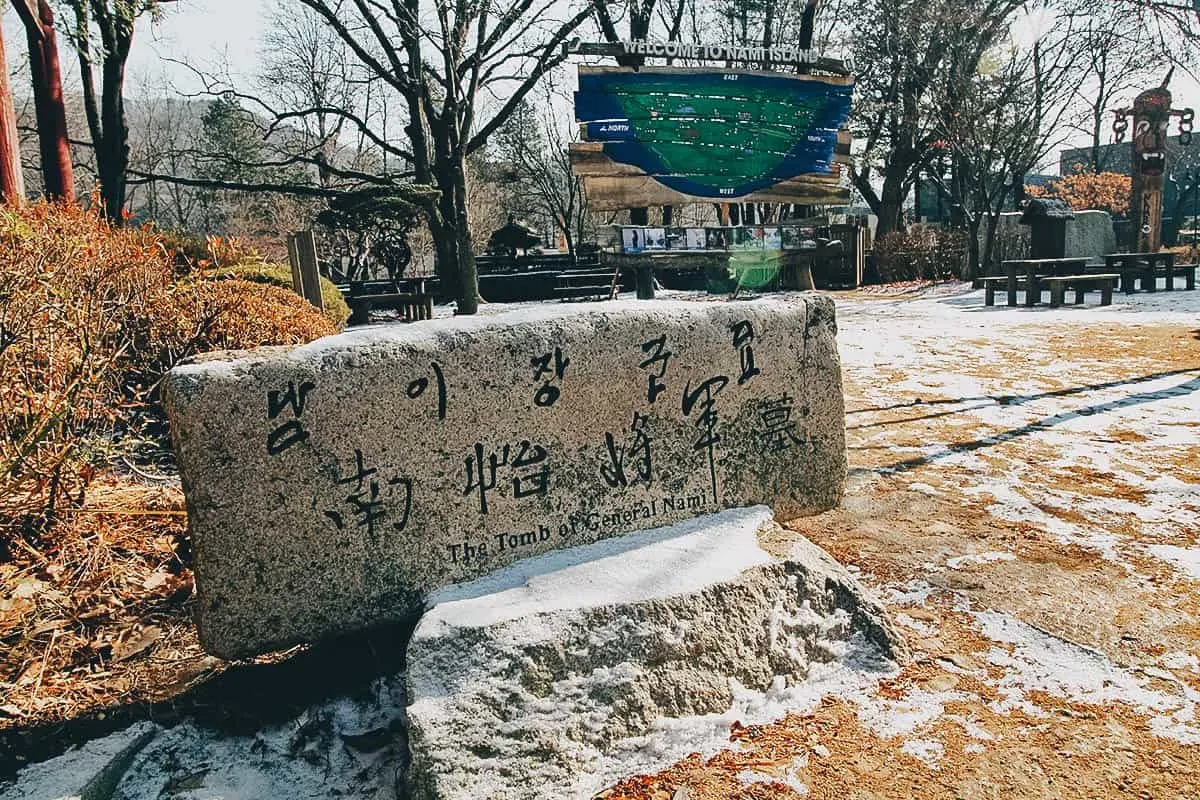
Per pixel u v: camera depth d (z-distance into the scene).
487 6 16.41
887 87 22.06
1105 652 2.79
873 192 25.50
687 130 9.32
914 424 5.86
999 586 3.28
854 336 10.33
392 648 2.86
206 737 2.57
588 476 3.05
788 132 9.69
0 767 2.40
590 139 9.11
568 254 25.97
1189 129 17.14
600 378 3.05
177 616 3.26
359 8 17.47
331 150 31.00
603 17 18.17
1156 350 8.29
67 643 3.05
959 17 17.83
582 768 2.31
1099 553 3.54
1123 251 22.97
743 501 3.41
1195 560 3.43
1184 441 5.13
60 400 3.75
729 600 2.67
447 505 2.82
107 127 16.06
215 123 29.27
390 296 14.80
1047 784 2.20
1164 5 14.91
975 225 18.05
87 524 3.82
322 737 2.54
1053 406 6.18
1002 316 11.63
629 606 2.55
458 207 16.81
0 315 3.75
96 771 2.36
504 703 2.33
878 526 3.96
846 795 2.20
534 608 2.53
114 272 4.94
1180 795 2.13
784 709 2.57
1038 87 17.64
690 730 2.46
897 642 2.81
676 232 9.49
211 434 2.48
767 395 3.43
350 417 2.65
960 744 2.37
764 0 22.97
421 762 2.18
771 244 9.84
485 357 2.84
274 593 2.61
